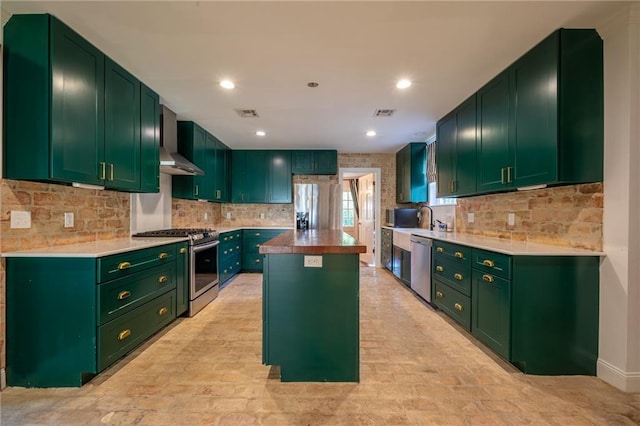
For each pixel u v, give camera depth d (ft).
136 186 8.63
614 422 5.24
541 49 6.88
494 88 8.67
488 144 8.99
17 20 5.94
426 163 16.51
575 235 7.21
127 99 8.22
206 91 9.59
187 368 7.00
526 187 7.72
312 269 6.51
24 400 5.79
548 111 6.70
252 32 6.46
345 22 6.12
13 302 6.21
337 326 6.51
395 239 15.84
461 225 12.69
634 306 6.06
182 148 12.92
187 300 10.34
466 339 8.64
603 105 6.45
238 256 17.11
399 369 7.00
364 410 5.57
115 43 6.88
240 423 5.22
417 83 9.03
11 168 6.01
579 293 6.72
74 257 6.18
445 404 5.74
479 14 5.91
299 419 5.32
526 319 6.78
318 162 18.26
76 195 7.84
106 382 6.40
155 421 5.25
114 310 6.67
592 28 6.41
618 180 6.18
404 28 6.34
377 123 13.07
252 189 18.35
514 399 5.89
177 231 11.64
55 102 6.01
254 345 8.22
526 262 6.78
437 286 10.75
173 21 6.09
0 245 6.04
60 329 6.20
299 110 11.41
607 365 6.46
